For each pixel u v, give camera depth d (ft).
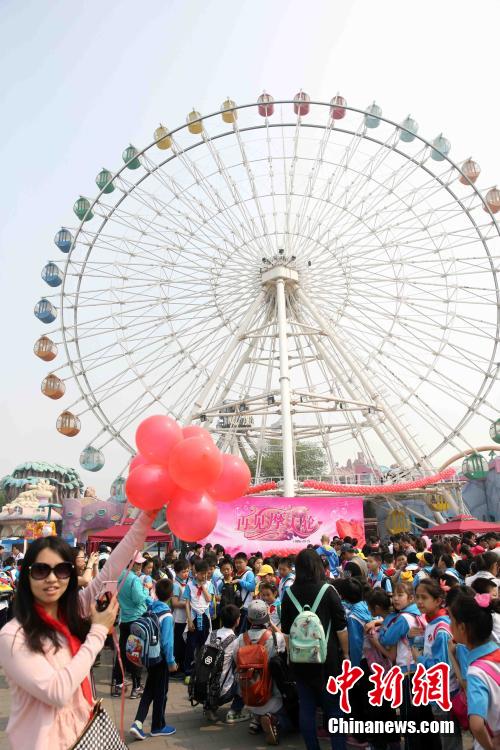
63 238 103.96
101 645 11.77
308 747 20.54
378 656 23.13
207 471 15.62
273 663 25.89
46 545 12.21
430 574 29.96
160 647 27.30
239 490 18.24
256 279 110.42
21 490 279.49
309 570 22.72
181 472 15.56
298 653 20.83
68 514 138.82
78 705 11.78
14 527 199.00
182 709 31.37
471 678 14.14
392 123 101.30
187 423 99.50
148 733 27.09
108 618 12.18
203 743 25.84
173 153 103.30
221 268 109.40
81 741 11.50
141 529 15.25
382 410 102.94
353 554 44.60
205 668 28.55
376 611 24.82
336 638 21.86
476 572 29.50
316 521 77.15
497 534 45.34
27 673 10.86
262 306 111.45
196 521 16.24
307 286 109.81
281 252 107.34
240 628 35.94
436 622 20.36
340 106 102.58
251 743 25.72
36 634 11.41
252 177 106.93
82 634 12.30
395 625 22.16
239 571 40.47
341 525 77.36
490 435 97.14
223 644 28.86
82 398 102.83
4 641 11.21
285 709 26.55
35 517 196.95
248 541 74.59
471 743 24.44
